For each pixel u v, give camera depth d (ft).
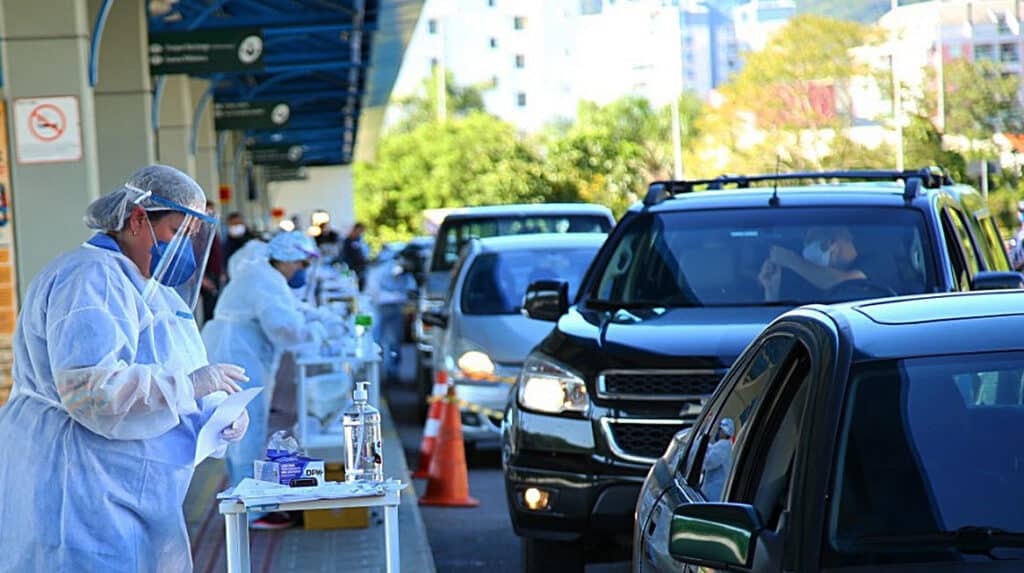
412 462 72.43
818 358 21.20
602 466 38.65
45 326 26.68
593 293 46.03
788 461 20.84
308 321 57.52
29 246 70.95
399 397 102.73
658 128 306.35
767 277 44.14
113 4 96.73
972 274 45.52
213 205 103.45
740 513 19.75
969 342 21.08
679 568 22.62
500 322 70.38
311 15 112.98
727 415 25.80
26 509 26.71
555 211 93.66
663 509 26.11
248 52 98.32
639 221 46.98
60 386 26.00
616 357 39.19
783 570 18.94
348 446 31.07
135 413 26.40
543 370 40.42
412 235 467.52
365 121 292.61
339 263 159.53
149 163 97.30
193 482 61.52
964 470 19.54
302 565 45.37
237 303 50.31
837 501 19.34
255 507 28.45
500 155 457.27
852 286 43.32
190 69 98.84
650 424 38.55
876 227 44.68
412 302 125.49
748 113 238.48
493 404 68.90
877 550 18.81
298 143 273.13
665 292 44.55
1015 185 151.02
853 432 20.01
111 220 27.12
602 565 47.75
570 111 439.22
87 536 26.63
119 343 26.27
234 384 27.81
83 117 71.05
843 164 200.95
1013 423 19.95
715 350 38.70
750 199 46.93
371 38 150.71
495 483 66.03
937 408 20.16
